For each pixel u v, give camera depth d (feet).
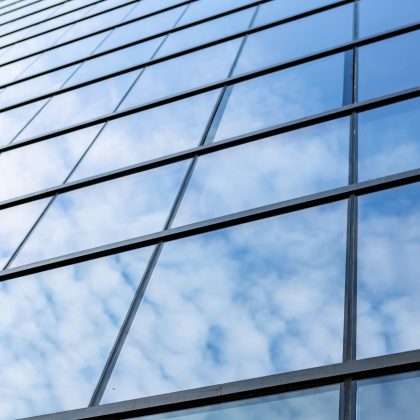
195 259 22.59
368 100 27.63
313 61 33.63
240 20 44.29
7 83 56.03
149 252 24.43
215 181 27.07
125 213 28.30
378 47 31.86
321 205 22.41
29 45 67.67
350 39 34.09
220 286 20.72
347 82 30.12
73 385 20.17
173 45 45.88
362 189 22.21
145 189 29.32
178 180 28.63
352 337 16.92
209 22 46.85
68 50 58.65
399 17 33.76
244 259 21.47
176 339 19.62
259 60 36.81
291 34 38.06
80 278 24.97
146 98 39.14
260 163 26.81
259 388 16.76
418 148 23.27
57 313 23.58
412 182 21.58
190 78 38.96
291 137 27.58
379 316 17.16
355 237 20.13
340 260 19.47
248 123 30.63
